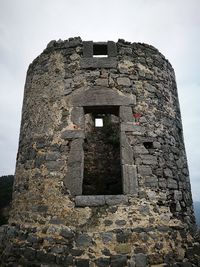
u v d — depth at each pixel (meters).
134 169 4.35
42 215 4.25
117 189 6.64
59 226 4.05
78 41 5.25
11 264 4.37
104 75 4.94
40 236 4.12
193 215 5.05
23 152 5.15
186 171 5.30
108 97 4.77
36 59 5.76
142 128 4.69
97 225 3.95
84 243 3.85
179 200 4.65
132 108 4.77
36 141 4.88
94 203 4.07
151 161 4.52
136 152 4.48
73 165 4.36
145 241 3.92
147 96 5.00
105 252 3.79
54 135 4.69
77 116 4.68
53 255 3.91
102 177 6.90
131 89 4.90
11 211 5.09
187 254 4.24
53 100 4.97
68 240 3.93
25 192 4.69
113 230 3.91
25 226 4.39
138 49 5.33
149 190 4.30
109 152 7.15
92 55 5.11
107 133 7.38
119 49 5.18
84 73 4.97
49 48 5.54
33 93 5.43
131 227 3.96
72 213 4.07
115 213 4.02
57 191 4.29
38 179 4.54
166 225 4.21
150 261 3.82
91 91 4.82
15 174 5.34
